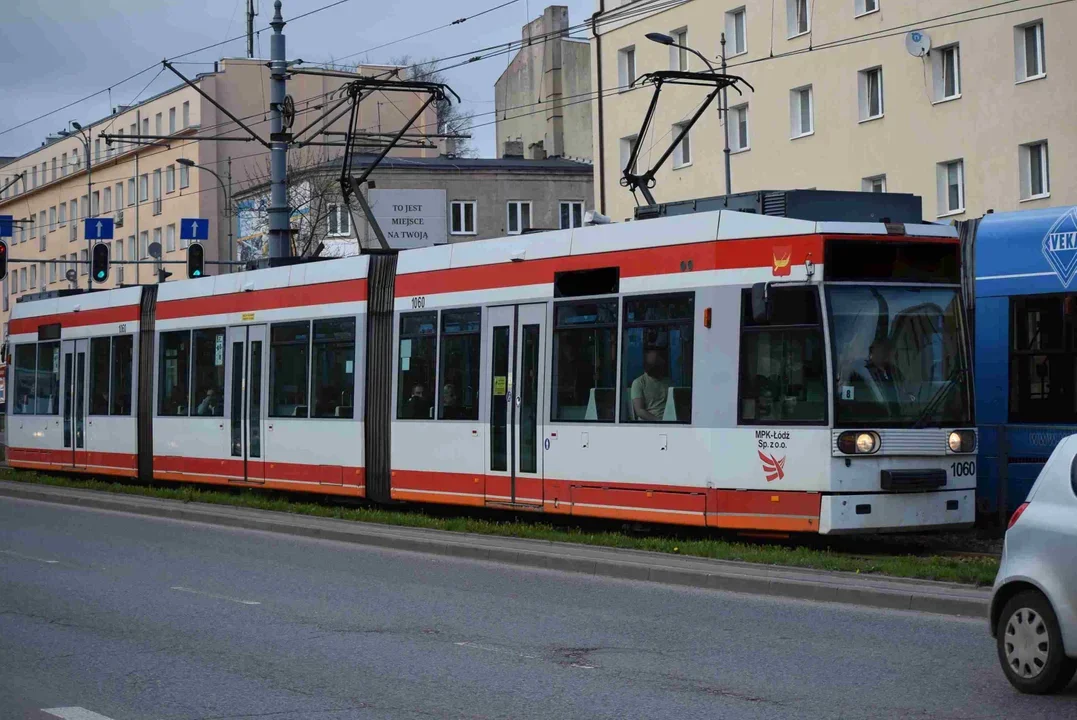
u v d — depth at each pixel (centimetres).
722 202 1614
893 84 3950
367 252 2112
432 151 7069
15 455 3083
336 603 1242
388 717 795
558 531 1664
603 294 1678
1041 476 845
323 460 2123
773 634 1059
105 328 2764
